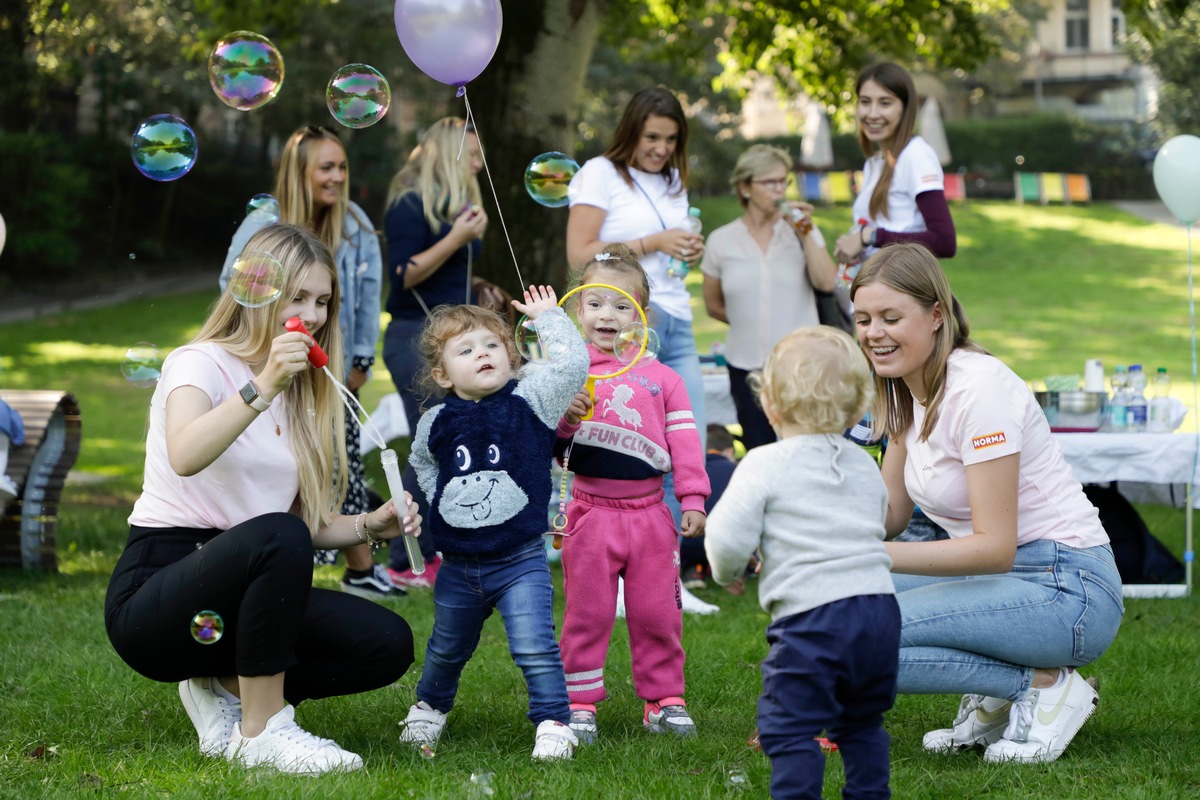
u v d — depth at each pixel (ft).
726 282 16.14
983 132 95.30
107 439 29.40
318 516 9.37
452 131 14.79
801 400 7.48
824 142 83.15
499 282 24.50
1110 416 16.22
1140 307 49.78
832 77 31.81
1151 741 9.33
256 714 8.63
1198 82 77.05
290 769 8.38
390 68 63.05
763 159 15.76
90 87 64.34
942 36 30.68
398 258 14.67
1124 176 88.84
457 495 9.00
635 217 14.03
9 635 12.63
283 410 9.27
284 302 8.94
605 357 10.40
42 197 56.13
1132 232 71.31
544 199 13.32
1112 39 117.29
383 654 8.93
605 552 9.84
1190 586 15.26
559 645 10.07
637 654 9.96
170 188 66.18
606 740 9.50
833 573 7.28
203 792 7.91
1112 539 15.57
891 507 9.78
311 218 14.24
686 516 10.05
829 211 74.43
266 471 9.01
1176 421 16.49
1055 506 9.05
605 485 9.91
